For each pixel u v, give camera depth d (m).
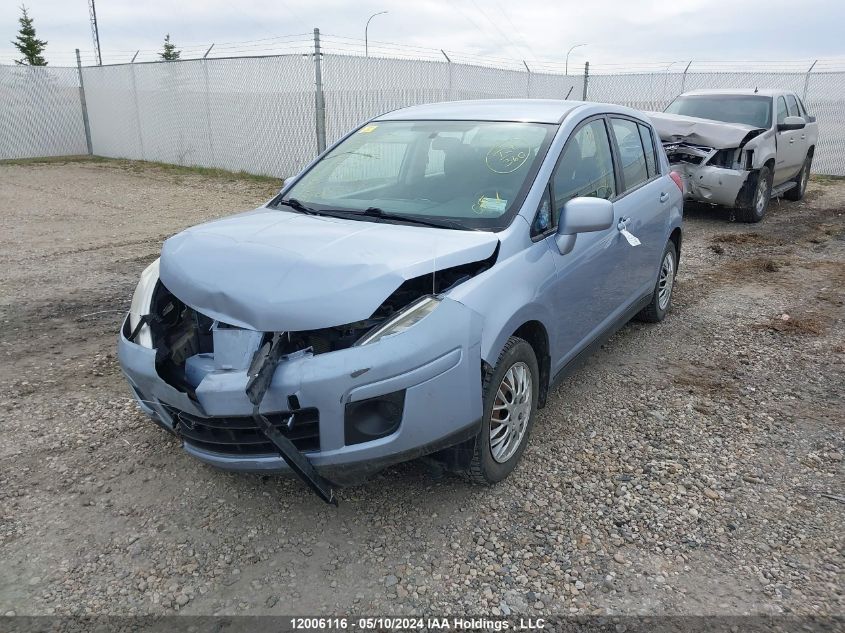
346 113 15.02
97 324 5.81
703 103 11.38
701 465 3.68
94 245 9.09
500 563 2.90
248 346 2.79
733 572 2.87
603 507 3.29
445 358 2.88
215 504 3.29
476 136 4.13
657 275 5.49
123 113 20.70
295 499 3.33
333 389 2.72
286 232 3.35
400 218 3.62
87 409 4.23
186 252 3.23
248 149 16.91
